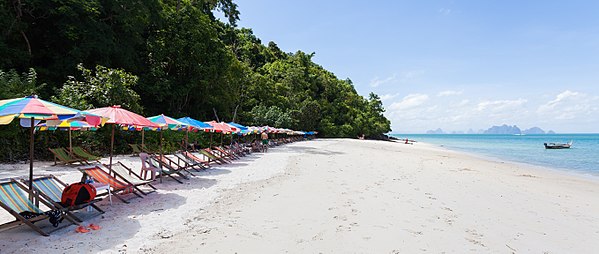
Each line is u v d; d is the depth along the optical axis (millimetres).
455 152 35406
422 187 9820
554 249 5066
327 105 71688
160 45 24891
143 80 23625
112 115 6996
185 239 4727
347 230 5395
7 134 10766
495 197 8914
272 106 44469
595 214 7586
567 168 20109
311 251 4457
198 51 25953
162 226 5262
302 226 5531
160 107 26734
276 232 5188
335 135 67938
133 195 7242
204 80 27125
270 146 27422
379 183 10117
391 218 6199
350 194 8242
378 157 20516
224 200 7188
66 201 5047
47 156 12336
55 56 18922
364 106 89438
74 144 13500
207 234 4973
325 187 9094
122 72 16953
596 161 25172
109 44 20156
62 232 4742
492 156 30266
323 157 18688
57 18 18625
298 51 85500
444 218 6395
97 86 15008
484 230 5797
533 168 19500
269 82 48156
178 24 26359
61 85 18703
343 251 4500
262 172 11656
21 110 4547
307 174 11531
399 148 35938
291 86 60250
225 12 40375
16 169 9789
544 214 7293
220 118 33844
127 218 5598
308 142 39031
